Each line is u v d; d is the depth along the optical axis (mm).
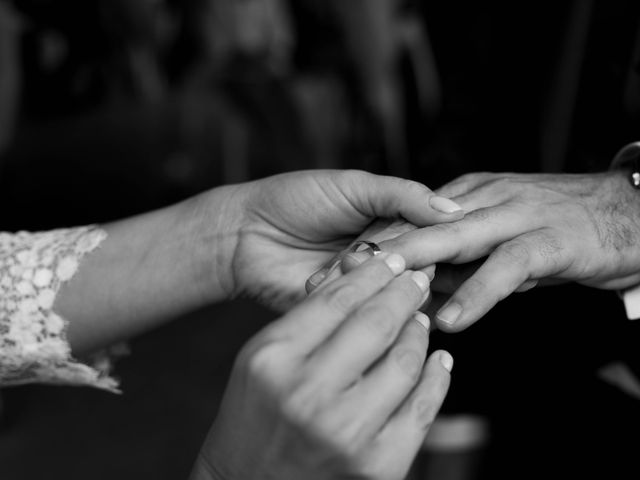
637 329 600
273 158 1961
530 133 667
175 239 601
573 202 552
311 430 399
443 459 656
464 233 520
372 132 1297
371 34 1207
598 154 626
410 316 442
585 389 623
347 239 584
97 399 1212
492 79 679
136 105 2400
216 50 1658
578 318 632
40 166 2131
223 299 612
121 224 620
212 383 1240
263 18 1570
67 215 1864
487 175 584
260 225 585
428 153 727
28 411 1183
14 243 621
